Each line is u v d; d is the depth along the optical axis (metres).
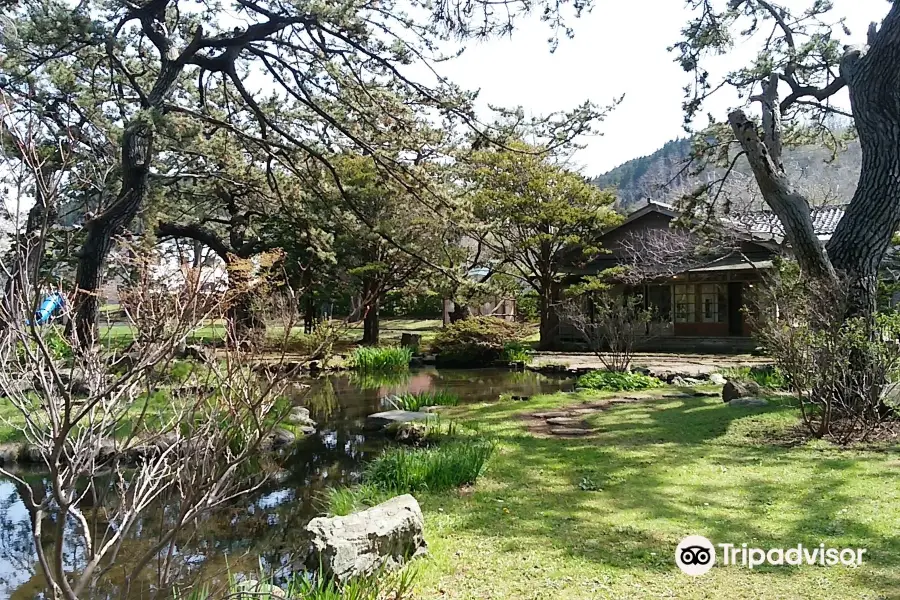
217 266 2.69
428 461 5.49
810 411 7.17
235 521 5.18
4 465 6.73
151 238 5.30
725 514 4.33
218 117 13.74
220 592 3.65
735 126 7.75
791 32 10.47
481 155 17.42
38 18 9.40
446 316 26.16
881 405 6.69
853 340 6.39
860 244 7.45
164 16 11.58
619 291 22.55
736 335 20.72
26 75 10.27
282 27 11.14
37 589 4.02
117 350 2.59
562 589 3.30
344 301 21.70
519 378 14.51
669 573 3.46
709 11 11.02
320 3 10.03
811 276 7.19
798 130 13.50
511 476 5.54
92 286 9.32
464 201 11.94
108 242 9.59
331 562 3.43
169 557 2.71
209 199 17.75
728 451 6.10
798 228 7.32
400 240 14.35
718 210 16.03
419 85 10.90
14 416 7.61
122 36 12.02
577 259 21.98
